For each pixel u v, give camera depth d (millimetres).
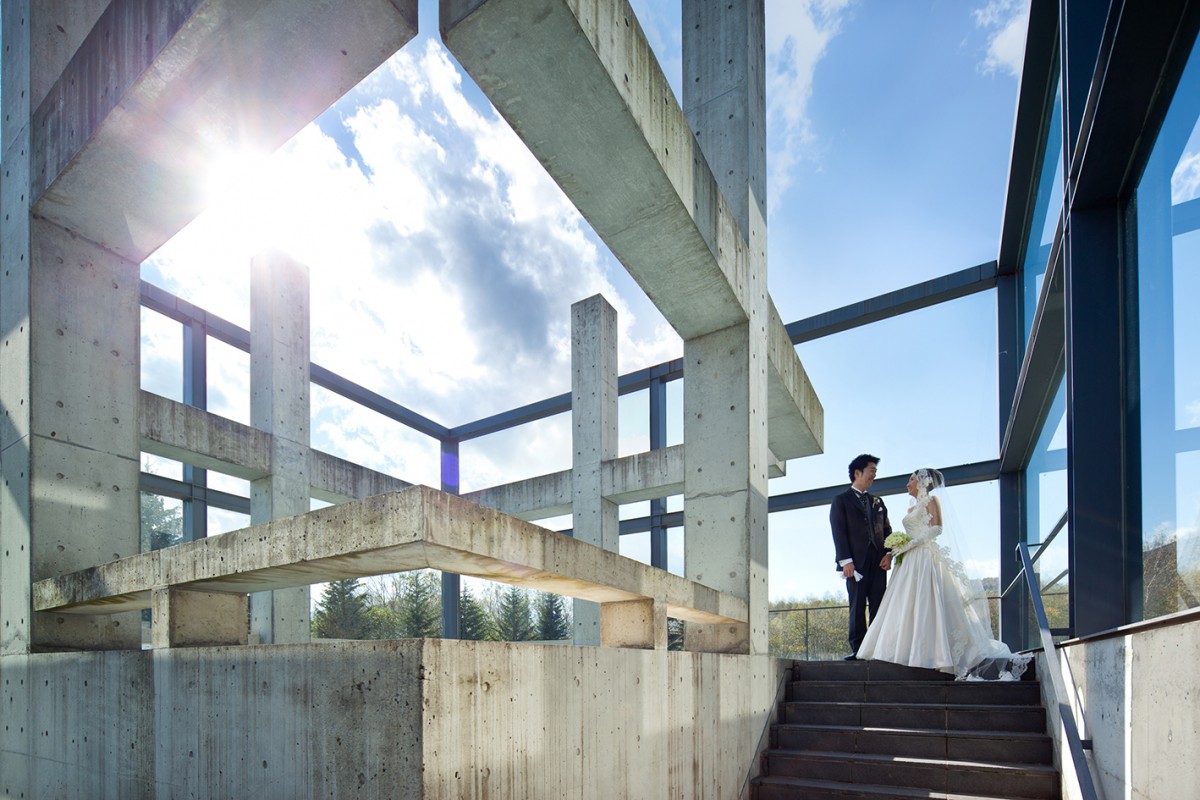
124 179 4398
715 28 6059
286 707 2533
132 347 5188
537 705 2600
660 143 4137
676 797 3578
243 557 2873
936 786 4141
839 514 6152
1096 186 3393
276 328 9859
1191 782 1820
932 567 5215
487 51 3395
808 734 4840
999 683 4777
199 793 2867
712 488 5516
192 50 3480
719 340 5770
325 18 3303
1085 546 3256
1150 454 2949
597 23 3434
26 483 4461
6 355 4785
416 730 2078
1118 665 2541
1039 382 6852
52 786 3793
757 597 5305
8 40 5156
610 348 11859
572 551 2973
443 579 16312
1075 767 2760
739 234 5516
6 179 4992
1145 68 2824
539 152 4035
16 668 4277
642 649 3463
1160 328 2863
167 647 3230
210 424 8680
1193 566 2408
